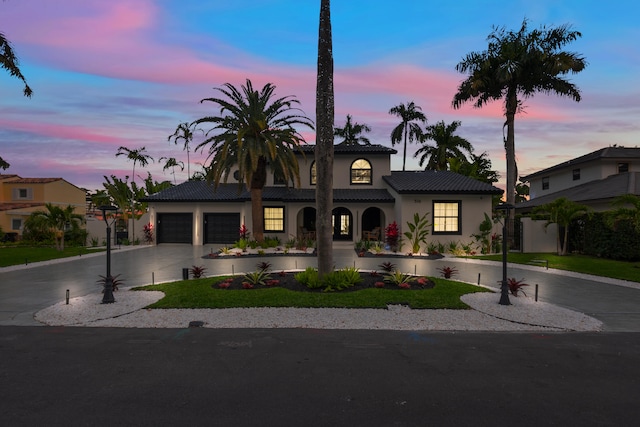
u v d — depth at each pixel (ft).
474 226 67.05
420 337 21.85
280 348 19.88
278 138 67.56
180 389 15.01
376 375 16.44
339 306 27.99
